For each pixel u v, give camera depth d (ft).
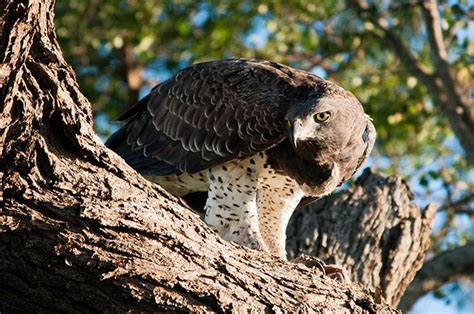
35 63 23.65
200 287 24.97
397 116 65.21
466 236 60.59
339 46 68.03
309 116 33.65
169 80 40.01
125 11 73.41
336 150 34.91
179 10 76.54
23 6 22.21
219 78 37.83
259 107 35.83
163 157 38.83
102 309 24.27
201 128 37.50
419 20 70.23
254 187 36.09
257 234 35.68
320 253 40.09
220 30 69.10
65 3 74.23
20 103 23.06
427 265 46.96
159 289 24.36
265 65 38.22
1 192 23.48
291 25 68.74
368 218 41.39
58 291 24.13
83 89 79.25
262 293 26.22
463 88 65.21
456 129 58.95
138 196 25.08
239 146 35.91
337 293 27.89
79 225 23.94
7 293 24.31
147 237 24.72
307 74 37.47
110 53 81.05
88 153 24.66
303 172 35.29
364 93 67.92
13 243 23.62
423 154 67.62
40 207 23.80
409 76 65.26
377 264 39.83
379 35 63.26
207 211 36.52
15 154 23.38
